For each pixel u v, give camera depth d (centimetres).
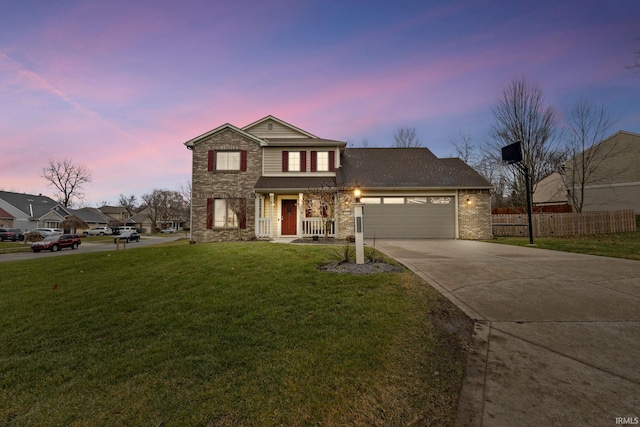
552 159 2338
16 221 3781
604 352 279
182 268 649
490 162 2434
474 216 1348
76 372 270
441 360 271
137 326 362
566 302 408
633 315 362
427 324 340
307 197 1308
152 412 213
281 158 1473
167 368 268
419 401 218
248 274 565
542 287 475
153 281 555
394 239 1327
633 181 1978
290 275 545
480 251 869
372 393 227
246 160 1464
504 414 201
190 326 354
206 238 1427
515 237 1446
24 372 272
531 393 222
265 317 369
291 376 249
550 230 1515
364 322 343
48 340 336
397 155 1680
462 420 198
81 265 773
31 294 518
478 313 374
